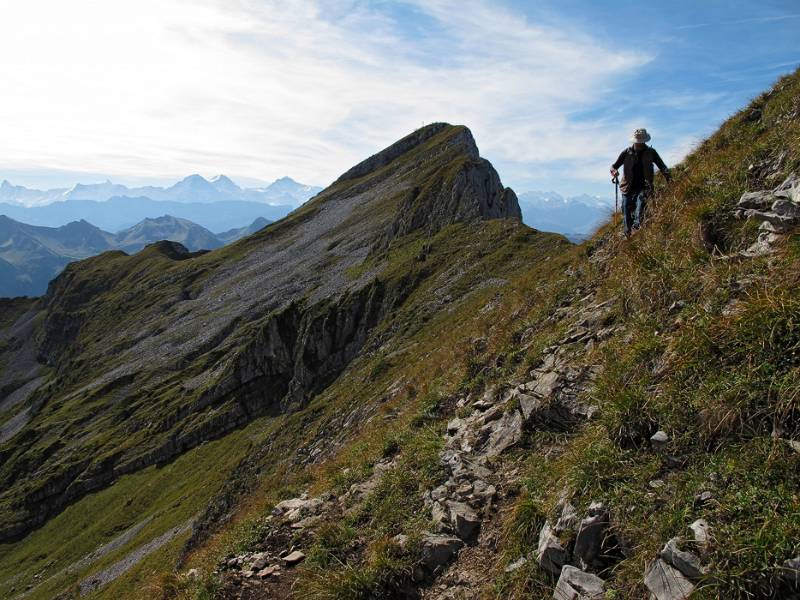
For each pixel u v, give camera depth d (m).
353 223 168.12
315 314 85.62
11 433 165.62
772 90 13.14
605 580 5.47
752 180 9.55
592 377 8.44
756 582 4.35
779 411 5.35
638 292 9.28
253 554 9.77
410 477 9.70
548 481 7.31
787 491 4.80
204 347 136.75
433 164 174.25
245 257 190.88
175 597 9.63
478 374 12.98
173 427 103.50
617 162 12.22
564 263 16.92
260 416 91.94
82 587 60.66
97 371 156.25
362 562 8.03
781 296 6.02
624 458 6.41
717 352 6.41
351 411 36.50
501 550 6.94
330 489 11.84
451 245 74.31
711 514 5.04
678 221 9.95
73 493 100.00
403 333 54.59
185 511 66.19
